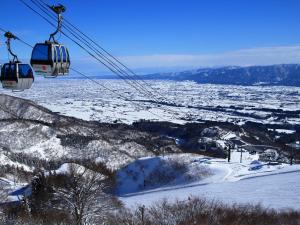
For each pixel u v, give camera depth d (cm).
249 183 5119
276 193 4284
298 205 3578
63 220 2625
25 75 1964
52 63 1770
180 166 6650
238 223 2845
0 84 1972
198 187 5262
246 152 9200
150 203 4025
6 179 7412
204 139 12156
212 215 2995
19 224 2486
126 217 2983
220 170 6450
